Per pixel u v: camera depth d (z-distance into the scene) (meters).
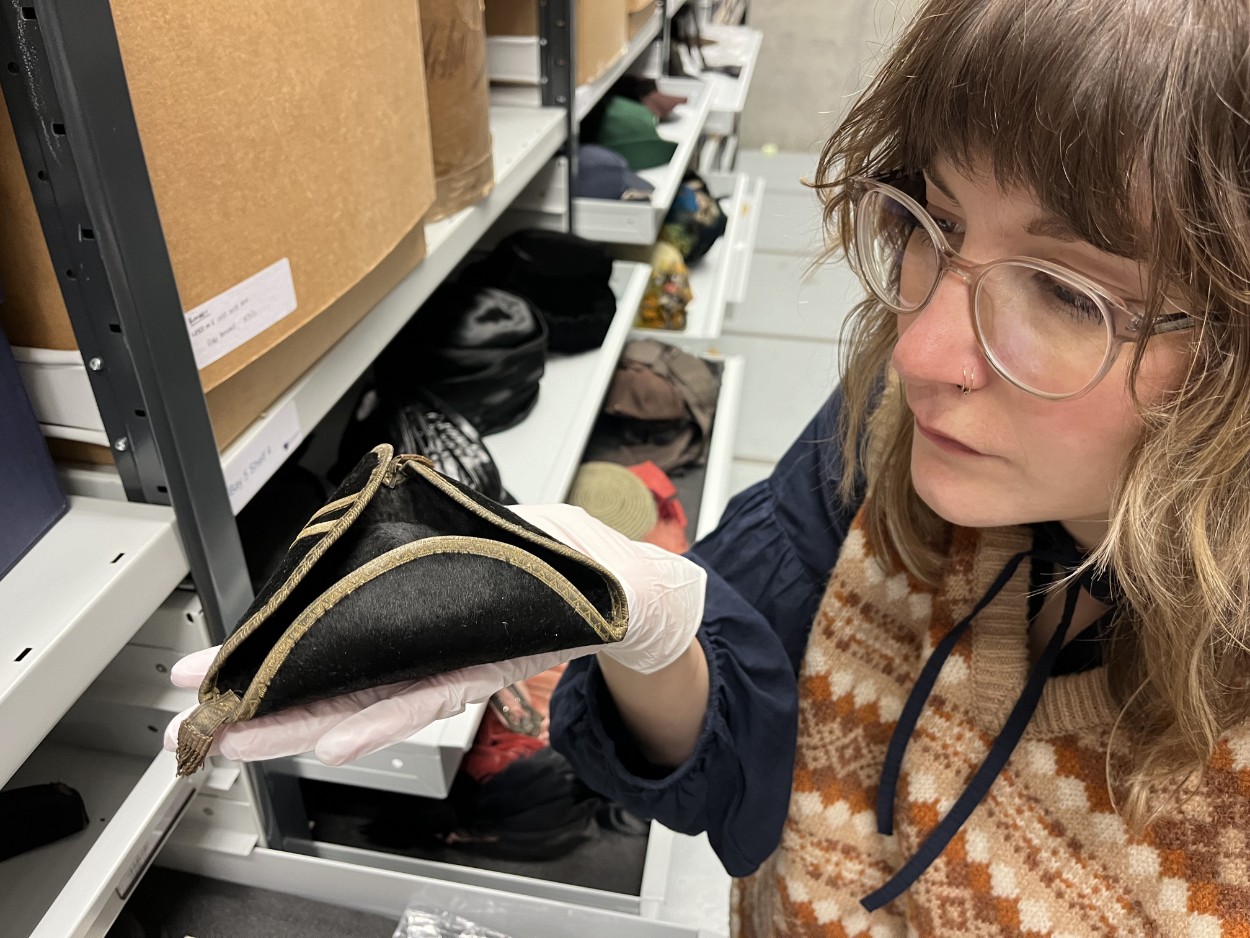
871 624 0.78
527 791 1.22
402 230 0.93
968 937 0.69
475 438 1.30
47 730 0.55
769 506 0.88
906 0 0.49
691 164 3.37
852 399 0.73
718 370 2.48
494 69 1.73
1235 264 0.37
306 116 0.71
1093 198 0.37
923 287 0.51
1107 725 0.64
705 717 0.72
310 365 0.83
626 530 1.74
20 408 0.58
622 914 0.92
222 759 0.84
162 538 0.64
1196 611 0.49
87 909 0.66
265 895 0.97
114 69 0.50
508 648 0.45
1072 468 0.47
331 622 0.40
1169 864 0.61
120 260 0.53
